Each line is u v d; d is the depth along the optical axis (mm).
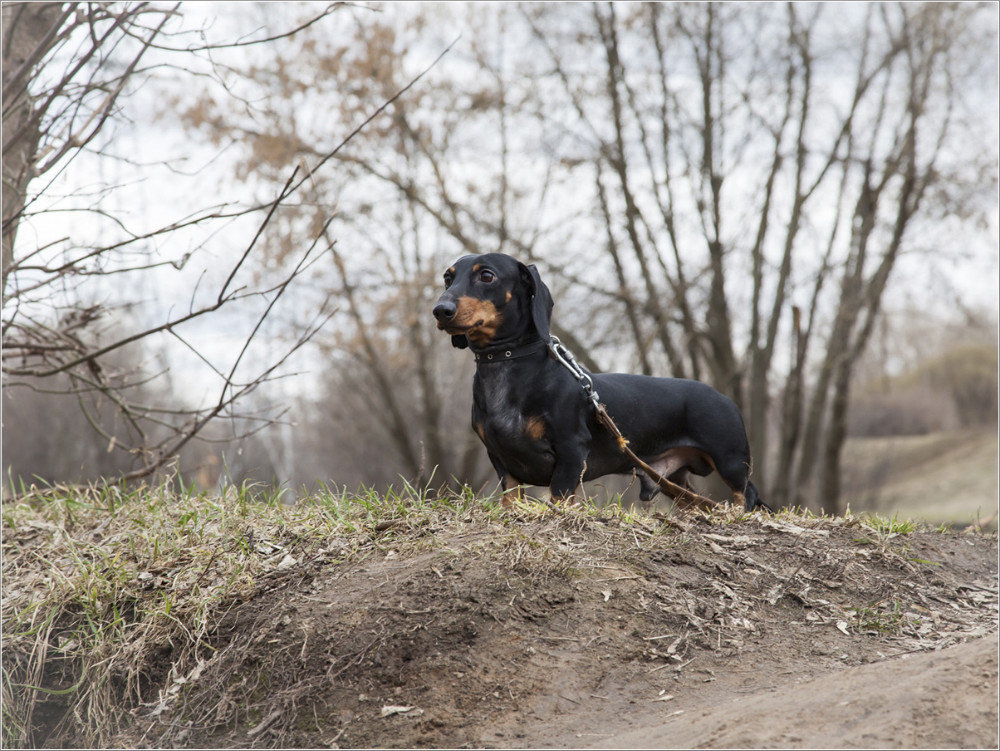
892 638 3561
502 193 16172
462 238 15859
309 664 3283
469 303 3998
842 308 15977
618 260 15469
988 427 33906
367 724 3018
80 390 5758
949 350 35500
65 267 4934
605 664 3184
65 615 3865
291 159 13594
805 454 17000
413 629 3293
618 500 4281
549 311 4219
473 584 3447
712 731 2533
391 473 25078
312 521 4234
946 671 2557
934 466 31031
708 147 15344
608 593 3492
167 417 14133
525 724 2924
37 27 5152
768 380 16031
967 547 4676
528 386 4129
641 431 4488
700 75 15344
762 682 3098
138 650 3600
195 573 3922
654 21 15086
